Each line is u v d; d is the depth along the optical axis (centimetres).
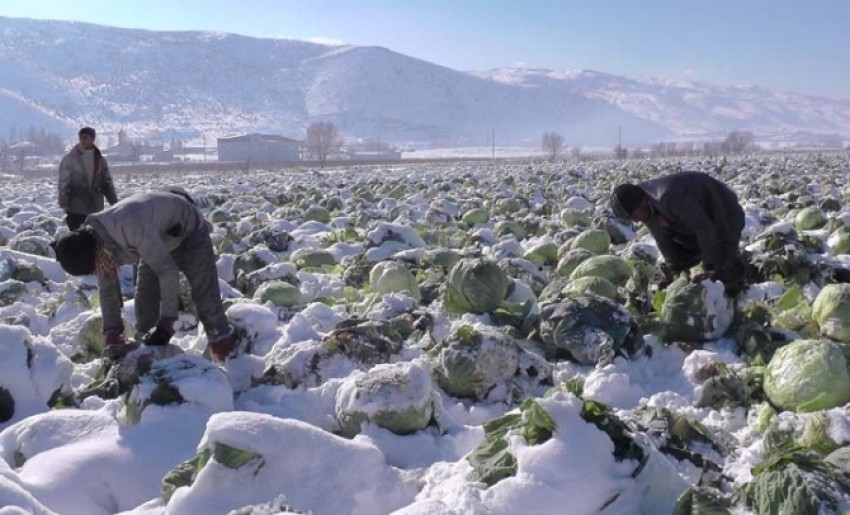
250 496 454
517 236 1500
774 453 454
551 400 457
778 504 400
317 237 1524
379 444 528
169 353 627
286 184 3406
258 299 902
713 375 622
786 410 561
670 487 449
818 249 1148
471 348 632
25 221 1791
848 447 443
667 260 831
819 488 396
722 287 735
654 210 782
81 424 553
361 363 669
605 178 3091
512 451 452
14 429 544
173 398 567
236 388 657
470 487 435
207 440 468
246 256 1115
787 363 567
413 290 914
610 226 1393
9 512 389
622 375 630
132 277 1072
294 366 659
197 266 664
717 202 760
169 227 638
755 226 1484
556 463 432
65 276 1212
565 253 1121
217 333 674
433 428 559
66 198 1138
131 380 613
